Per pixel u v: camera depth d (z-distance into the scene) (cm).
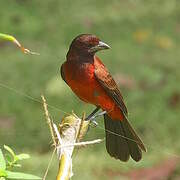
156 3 2269
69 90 1596
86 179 1170
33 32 2053
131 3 2275
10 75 1712
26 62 1788
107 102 764
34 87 1650
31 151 1363
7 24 2097
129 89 1653
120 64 1778
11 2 2245
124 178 1195
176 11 2197
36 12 2198
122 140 725
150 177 1206
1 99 1592
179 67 1780
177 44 1978
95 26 2094
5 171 414
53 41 1988
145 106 1576
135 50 1900
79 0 2277
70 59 761
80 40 757
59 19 2148
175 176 1225
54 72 1733
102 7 2245
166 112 1548
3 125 1473
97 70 755
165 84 1684
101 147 1323
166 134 1453
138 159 716
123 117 768
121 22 2116
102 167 1220
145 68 1752
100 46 759
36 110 1538
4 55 1848
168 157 1289
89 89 757
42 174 1172
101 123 1395
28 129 1449
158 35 2022
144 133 1466
